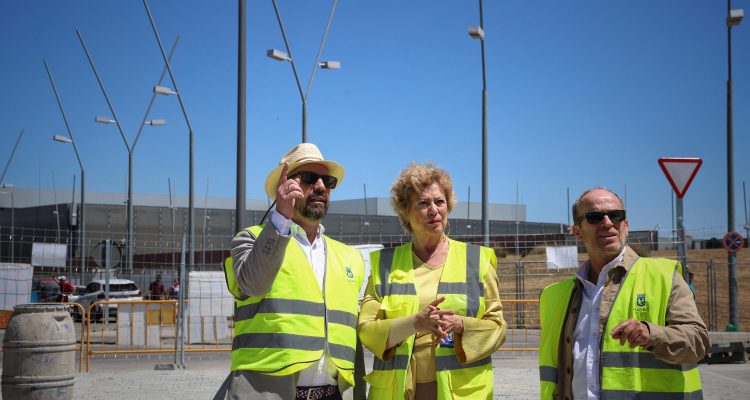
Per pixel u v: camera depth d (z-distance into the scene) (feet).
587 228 13.11
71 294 74.08
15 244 64.39
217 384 35.81
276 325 14.01
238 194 45.47
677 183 33.55
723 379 37.14
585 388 12.58
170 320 53.98
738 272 88.74
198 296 42.80
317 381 14.47
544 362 13.55
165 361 46.85
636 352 12.26
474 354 13.89
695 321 11.98
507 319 64.69
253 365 13.87
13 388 25.07
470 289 14.58
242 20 46.21
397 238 56.13
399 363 14.28
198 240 138.82
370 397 14.78
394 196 15.37
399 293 14.78
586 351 12.73
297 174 15.16
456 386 14.03
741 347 43.78
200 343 54.85
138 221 134.62
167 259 89.35
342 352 14.61
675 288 12.42
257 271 13.39
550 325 13.58
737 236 61.21
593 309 12.86
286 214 13.39
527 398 31.22
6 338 25.36
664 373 12.13
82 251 72.95
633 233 55.72
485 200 64.80
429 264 15.11
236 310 14.75
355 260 15.90
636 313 12.42
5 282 50.83
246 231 14.64
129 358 48.73
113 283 79.36
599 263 13.23
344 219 155.63
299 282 14.43
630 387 12.14
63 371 25.71
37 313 25.49
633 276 12.75
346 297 15.14
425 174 14.99
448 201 15.29
